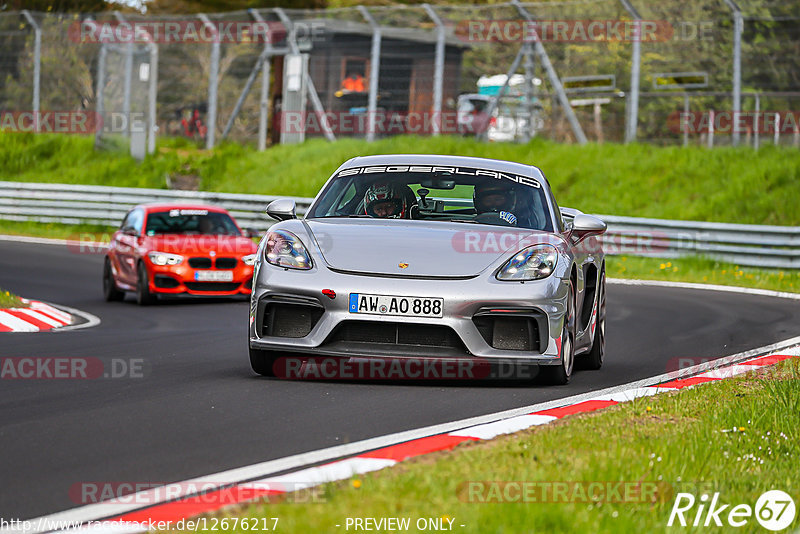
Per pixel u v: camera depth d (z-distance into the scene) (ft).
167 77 359.66
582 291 86.48
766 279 211.82
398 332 74.13
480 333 74.33
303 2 443.73
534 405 69.21
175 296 163.43
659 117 315.58
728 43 300.81
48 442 55.21
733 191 268.00
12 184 294.87
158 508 41.81
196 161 330.13
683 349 108.06
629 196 277.44
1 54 360.69
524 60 312.29
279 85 345.92
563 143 308.40
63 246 256.52
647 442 54.60
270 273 76.43
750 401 68.90
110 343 103.76
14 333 112.27
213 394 70.79
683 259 231.71
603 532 38.47
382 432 59.00
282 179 309.42
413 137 313.94
